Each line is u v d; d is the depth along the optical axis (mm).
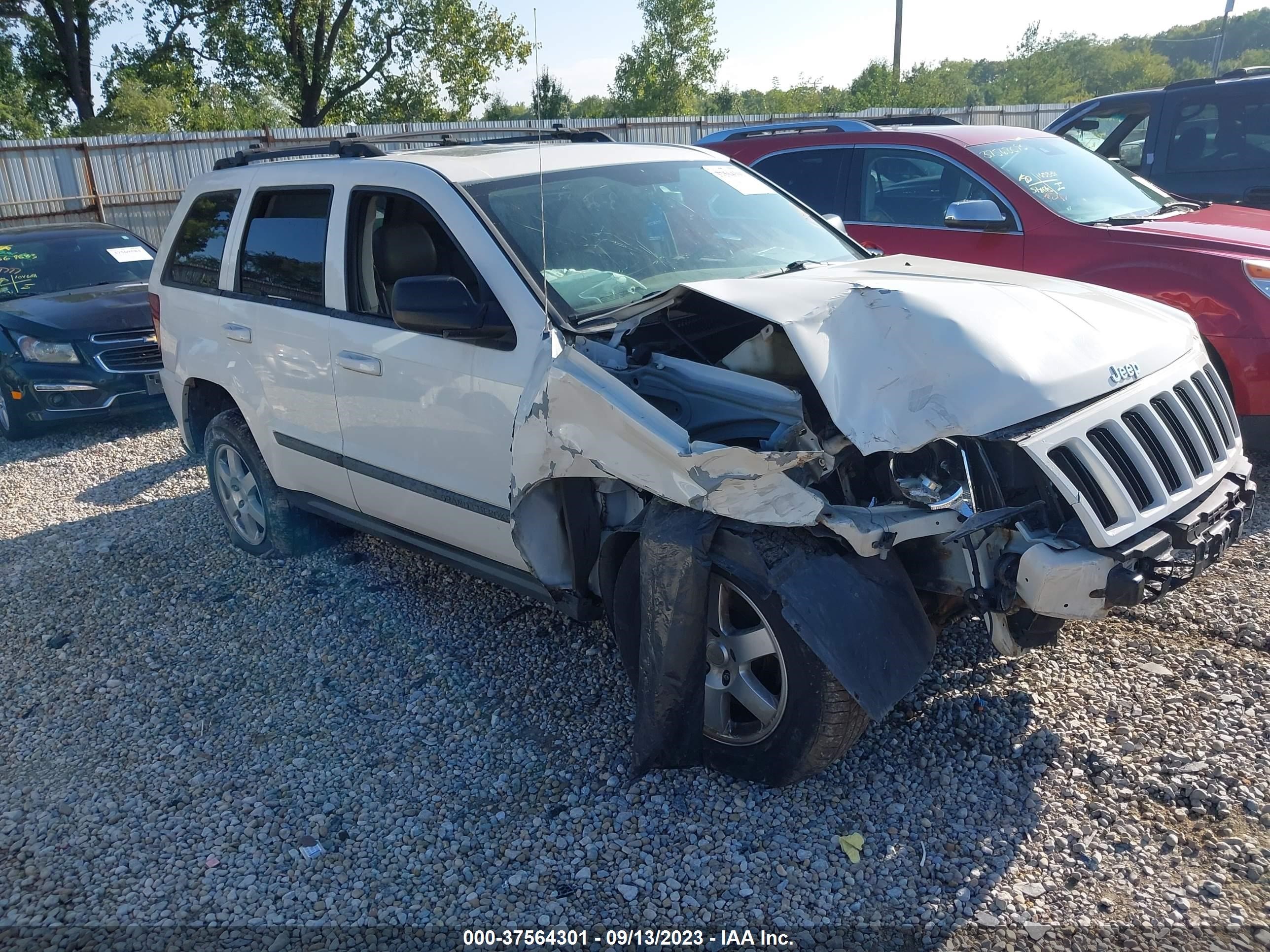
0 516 6367
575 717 3600
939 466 2850
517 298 3469
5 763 3631
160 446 7668
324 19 32531
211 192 5223
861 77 34500
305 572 5043
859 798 3049
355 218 4172
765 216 4469
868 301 3012
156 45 33375
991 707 3426
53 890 2936
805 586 2758
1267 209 7320
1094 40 63188
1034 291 3332
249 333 4695
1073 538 2777
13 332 7988
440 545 4113
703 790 3143
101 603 4910
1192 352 3404
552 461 3184
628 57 38312
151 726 3795
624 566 3219
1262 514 4773
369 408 4062
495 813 3125
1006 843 2818
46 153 16594
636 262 3852
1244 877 2615
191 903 2844
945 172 6559
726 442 3029
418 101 33969
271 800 3279
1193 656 3617
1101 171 6590
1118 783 3012
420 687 3900
